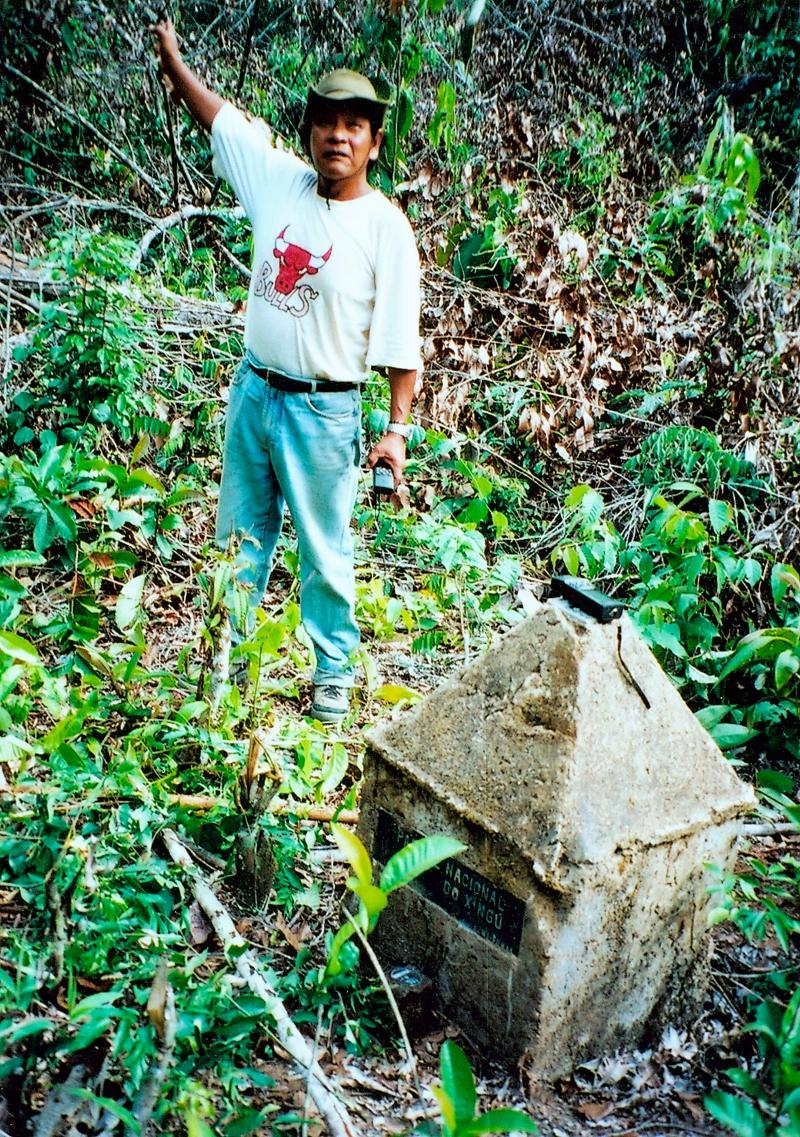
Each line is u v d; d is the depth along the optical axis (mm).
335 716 3602
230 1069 2156
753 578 4090
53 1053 2105
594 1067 2455
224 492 3553
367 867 1993
